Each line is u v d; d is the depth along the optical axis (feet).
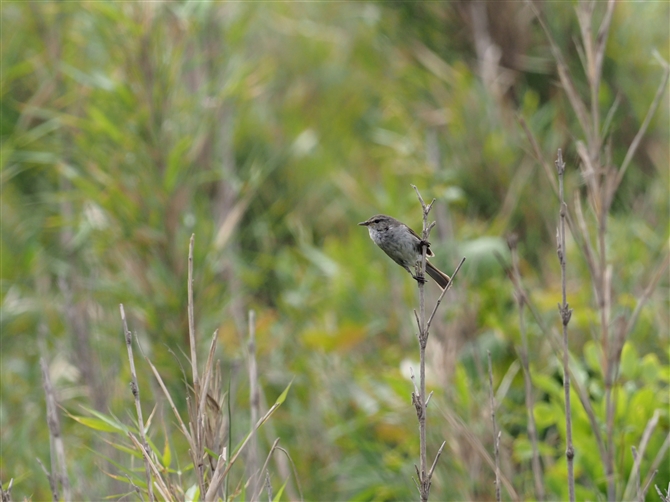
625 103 44.70
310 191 51.37
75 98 43.11
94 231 36.55
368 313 42.14
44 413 38.55
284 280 47.14
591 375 35.06
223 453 18.92
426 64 45.65
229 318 40.57
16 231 48.62
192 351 19.77
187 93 39.34
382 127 54.90
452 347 34.37
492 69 43.55
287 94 58.13
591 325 27.43
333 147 56.70
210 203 43.73
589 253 26.96
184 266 35.35
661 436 29.78
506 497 29.66
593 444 29.07
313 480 36.52
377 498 33.53
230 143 45.19
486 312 37.88
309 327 43.21
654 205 42.45
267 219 48.83
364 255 44.09
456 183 43.06
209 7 38.96
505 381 33.96
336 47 59.93
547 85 45.50
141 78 36.55
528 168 42.22
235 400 32.86
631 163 44.19
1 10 44.52
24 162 46.91
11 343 44.42
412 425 34.58
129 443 26.53
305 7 59.57
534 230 42.65
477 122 43.27
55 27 44.29
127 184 36.19
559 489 29.07
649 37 45.80
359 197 45.91
